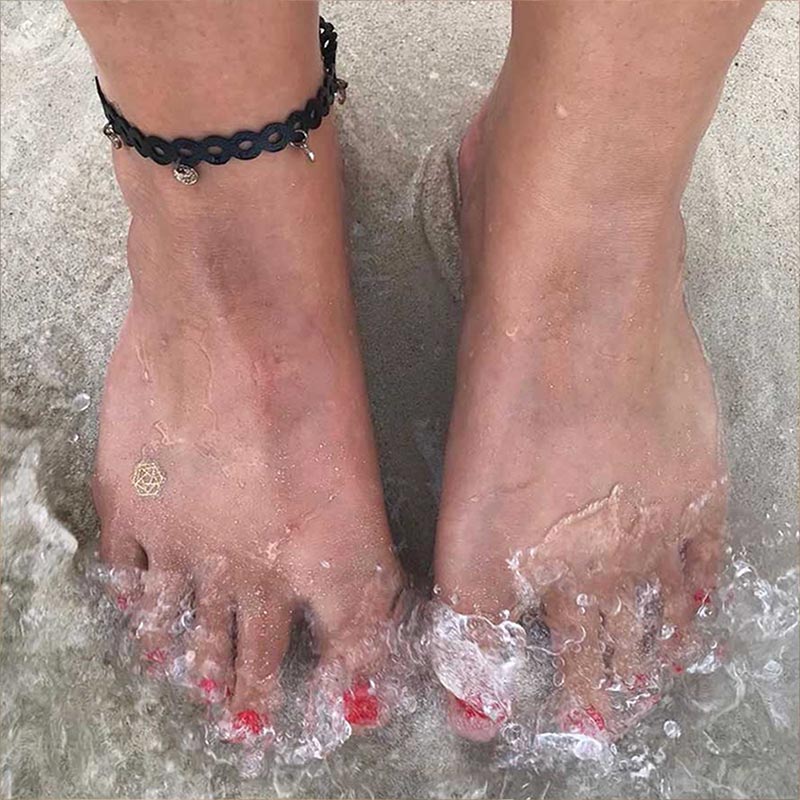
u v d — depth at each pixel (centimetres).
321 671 35
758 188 42
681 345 37
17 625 36
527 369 35
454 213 42
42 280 41
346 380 36
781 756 35
